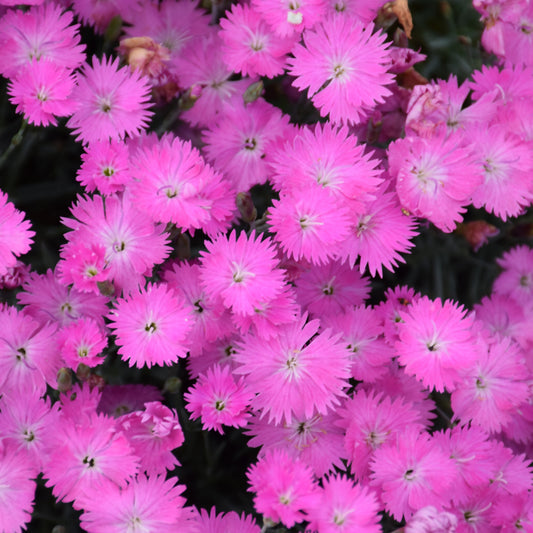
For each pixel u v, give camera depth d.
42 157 0.53
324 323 0.49
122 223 0.48
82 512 0.48
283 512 0.45
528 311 0.53
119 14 0.52
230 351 0.49
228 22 0.50
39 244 0.52
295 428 0.48
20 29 0.50
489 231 0.52
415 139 0.49
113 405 0.48
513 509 0.48
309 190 0.48
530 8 0.53
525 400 0.50
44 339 0.48
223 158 0.50
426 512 0.45
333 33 0.49
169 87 0.50
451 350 0.48
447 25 0.56
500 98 0.52
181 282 0.48
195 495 0.50
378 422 0.48
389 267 0.49
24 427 0.47
